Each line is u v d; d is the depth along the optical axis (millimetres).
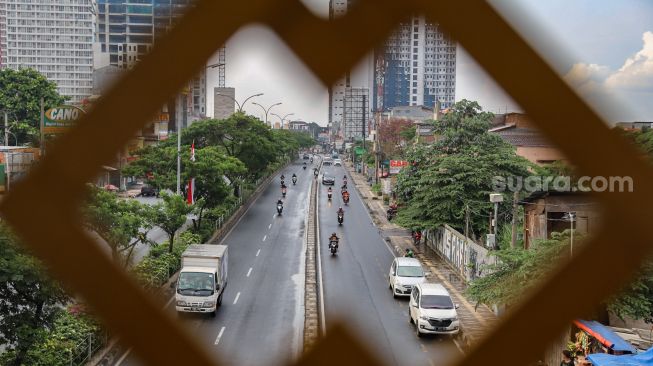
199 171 32406
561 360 14875
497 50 1949
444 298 19766
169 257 25594
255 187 58938
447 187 29922
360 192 61875
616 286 2143
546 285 2176
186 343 2070
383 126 78250
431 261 30953
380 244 35906
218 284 21422
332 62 1935
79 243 2047
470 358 2135
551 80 1972
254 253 32156
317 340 2043
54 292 11352
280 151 61125
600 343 14250
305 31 1924
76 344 14617
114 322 2064
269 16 1929
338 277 27438
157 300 2119
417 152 33625
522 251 16875
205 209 38000
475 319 20469
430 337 19250
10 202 2016
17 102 49938
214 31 1918
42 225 2027
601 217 2158
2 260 10773
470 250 26203
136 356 2066
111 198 18516
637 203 2121
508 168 29734
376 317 21547
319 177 77375
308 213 47094
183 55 1924
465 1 1942
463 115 33031
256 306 22109
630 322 17266
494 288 16422
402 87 121688
